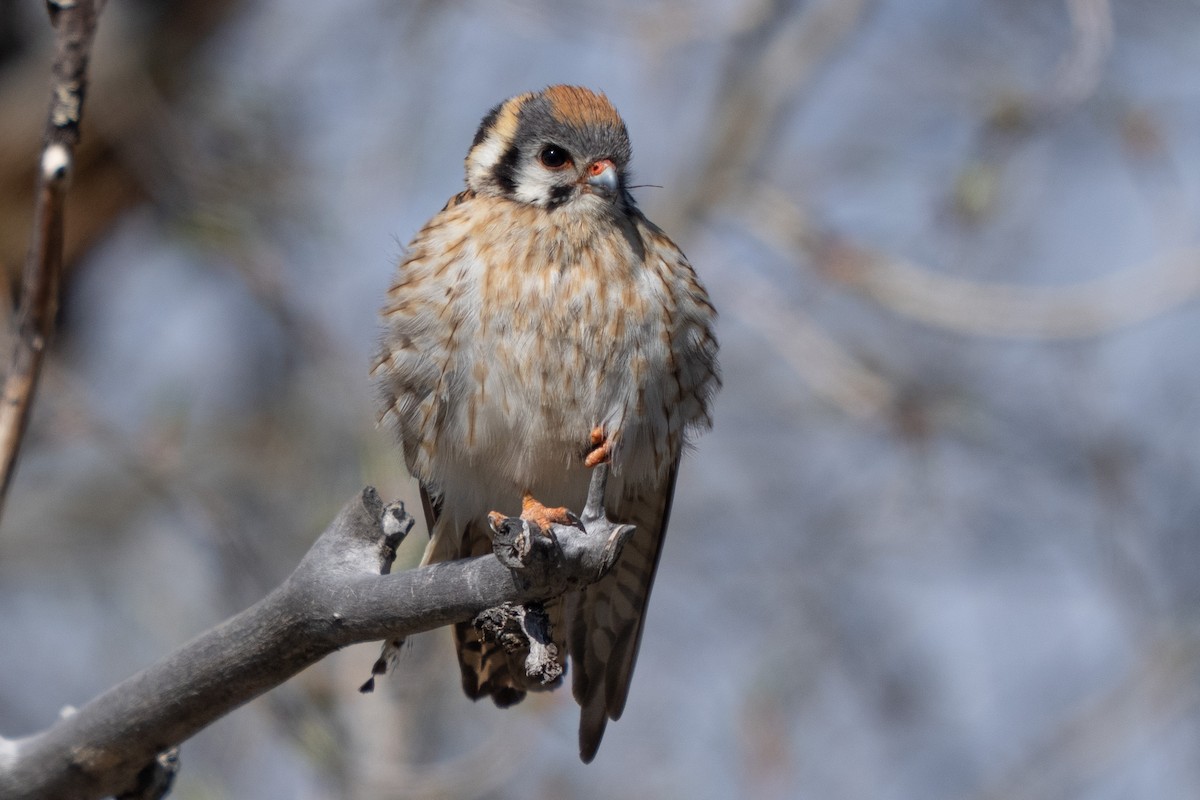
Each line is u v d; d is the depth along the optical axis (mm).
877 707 13367
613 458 7160
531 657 5133
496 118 7887
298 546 11086
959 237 12891
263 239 12172
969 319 12078
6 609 13461
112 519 12766
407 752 9859
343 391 11617
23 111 12289
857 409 12695
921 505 13797
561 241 7172
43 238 5805
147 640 11938
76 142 5730
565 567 5047
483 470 7406
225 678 5383
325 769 9539
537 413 7172
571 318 7109
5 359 8656
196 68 12742
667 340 7227
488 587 5051
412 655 10039
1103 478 13375
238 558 10852
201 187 12133
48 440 11477
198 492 10891
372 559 5277
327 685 9750
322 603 5215
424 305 7195
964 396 13305
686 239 13914
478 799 10664
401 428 7438
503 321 7113
